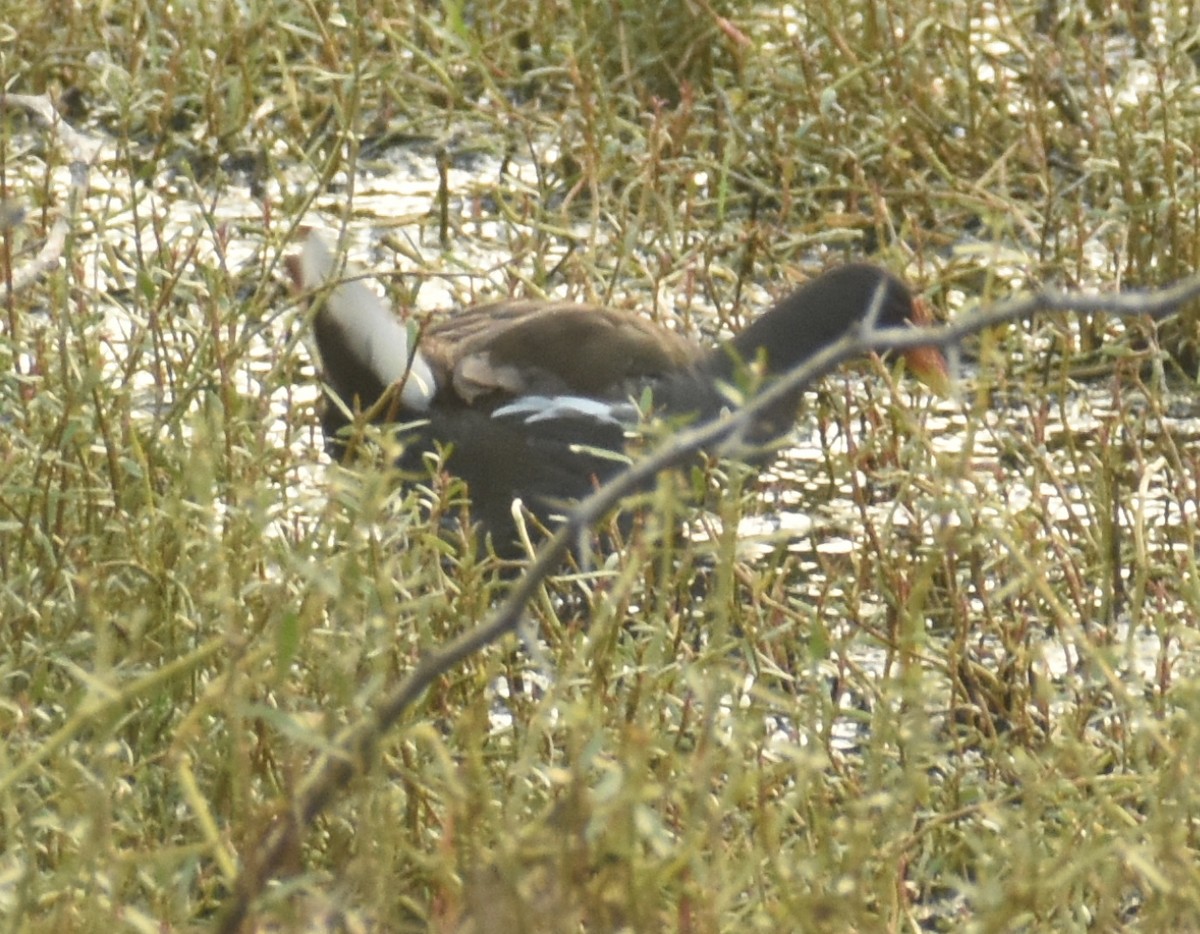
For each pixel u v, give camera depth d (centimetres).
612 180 1517
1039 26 1803
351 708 648
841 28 1669
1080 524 1087
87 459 973
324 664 746
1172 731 834
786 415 1225
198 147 1590
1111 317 1385
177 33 1648
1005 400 1241
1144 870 609
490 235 1505
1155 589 1052
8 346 1019
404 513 985
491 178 1590
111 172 1523
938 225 1509
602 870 580
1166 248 1430
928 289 1386
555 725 798
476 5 1722
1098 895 733
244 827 643
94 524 941
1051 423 1288
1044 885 616
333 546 862
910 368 1283
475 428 1127
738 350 1238
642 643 928
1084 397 1320
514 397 1130
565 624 1016
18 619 850
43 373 1036
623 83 1669
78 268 1154
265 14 1641
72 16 1670
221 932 561
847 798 791
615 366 1148
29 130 1606
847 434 1181
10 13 1652
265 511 765
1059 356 1357
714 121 1641
